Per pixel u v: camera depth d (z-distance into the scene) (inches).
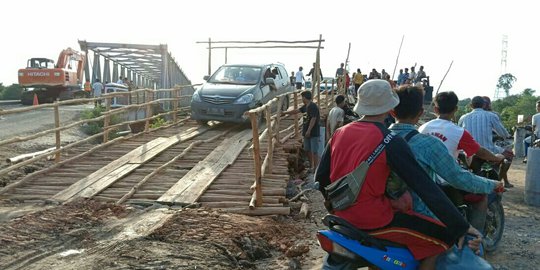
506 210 331.3
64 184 339.6
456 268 125.9
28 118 790.5
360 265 125.3
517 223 299.9
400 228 122.0
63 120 778.2
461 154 223.0
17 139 347.9
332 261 129.0
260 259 232.2
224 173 365.1
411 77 879.1
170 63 1020.5
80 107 1044.5
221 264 211.2
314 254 234.4
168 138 495.2
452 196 192.4
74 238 237.9
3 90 1510.8
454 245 131.6
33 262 209.5
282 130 542.3
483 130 279.3
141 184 330.6
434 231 123.1
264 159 381.1
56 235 241.0
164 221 257.0
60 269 201.8
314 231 268.2
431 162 131.3
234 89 561.9
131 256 213.0
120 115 756.6
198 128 563.5
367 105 126.6
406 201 123.1
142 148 442.6
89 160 409.7
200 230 246.2
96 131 673.6
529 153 345.7
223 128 565.0
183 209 285.0
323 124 517.3
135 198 307.7
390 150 119.3
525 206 343.0
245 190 323.3
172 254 215.8
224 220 263.3
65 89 1226.0
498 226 242.2
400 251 122.6
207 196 309.9
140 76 1432.1
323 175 134.2
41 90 1202.6
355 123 129.1
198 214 270.5
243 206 294.5
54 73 1176.2
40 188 330.0
